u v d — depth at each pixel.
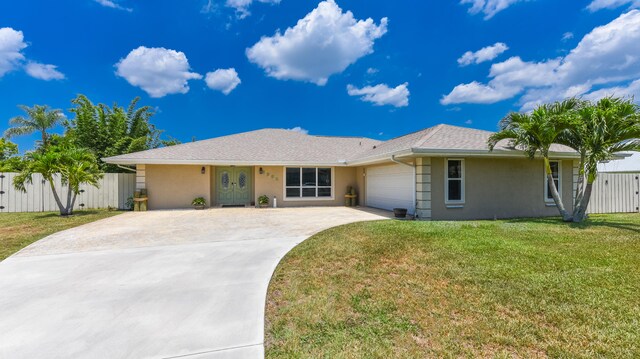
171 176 15.19
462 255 5.45
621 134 8.29
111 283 4.51
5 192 13.50
